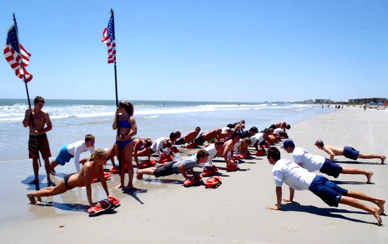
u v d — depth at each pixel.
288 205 4.77
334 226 3.87
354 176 6.59
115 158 9.31
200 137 11.56
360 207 3.97
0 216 4.46
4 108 37.69
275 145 11.74
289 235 3.62
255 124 20.95
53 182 6.43
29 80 6.33
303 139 12.80
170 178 6.93
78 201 5.20
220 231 3.79
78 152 6.32
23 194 5.58
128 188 5.95
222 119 25.39
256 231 3.77
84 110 37.62
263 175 7.03
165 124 19.52
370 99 131.50
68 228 3.99
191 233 3.75
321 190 4.20
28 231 3.90
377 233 3.63
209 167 7.18
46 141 6.39
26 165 7.96
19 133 13.91
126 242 3.53
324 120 25.70
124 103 5.84
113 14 6.01
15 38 6.16
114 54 5.98
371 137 13.12
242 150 9.41
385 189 5.51
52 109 38.91
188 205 4.88
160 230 3.87
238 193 5.54
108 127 16.80
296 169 4.52
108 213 4.55
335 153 7.94
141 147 8.84
